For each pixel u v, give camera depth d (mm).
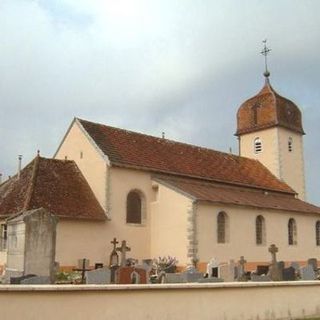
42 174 27031
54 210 25062
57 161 28781
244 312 12328
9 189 27172
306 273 21609
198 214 27547
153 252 28922
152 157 31469
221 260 28391
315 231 37250
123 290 10289
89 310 9820
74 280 20141
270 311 12938
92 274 16375
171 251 28000
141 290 10570
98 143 28906
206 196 28500
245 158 41438
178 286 11117
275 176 41656
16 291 9031
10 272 17297
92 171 28438
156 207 29297
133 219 28859
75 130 30094
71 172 28734
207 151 37625
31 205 24562
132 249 28156
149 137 33875
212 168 35312
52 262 17344
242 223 30438
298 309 13680
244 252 30141
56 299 9469
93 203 27375
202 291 11586
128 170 28750
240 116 44750
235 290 12250
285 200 37281
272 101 42844
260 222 32281
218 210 28906
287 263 32094
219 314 11797
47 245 17359
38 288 9250
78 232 25812
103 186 27625
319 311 14289
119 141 30891
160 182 29328
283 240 33688
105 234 26953
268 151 42438
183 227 27625
